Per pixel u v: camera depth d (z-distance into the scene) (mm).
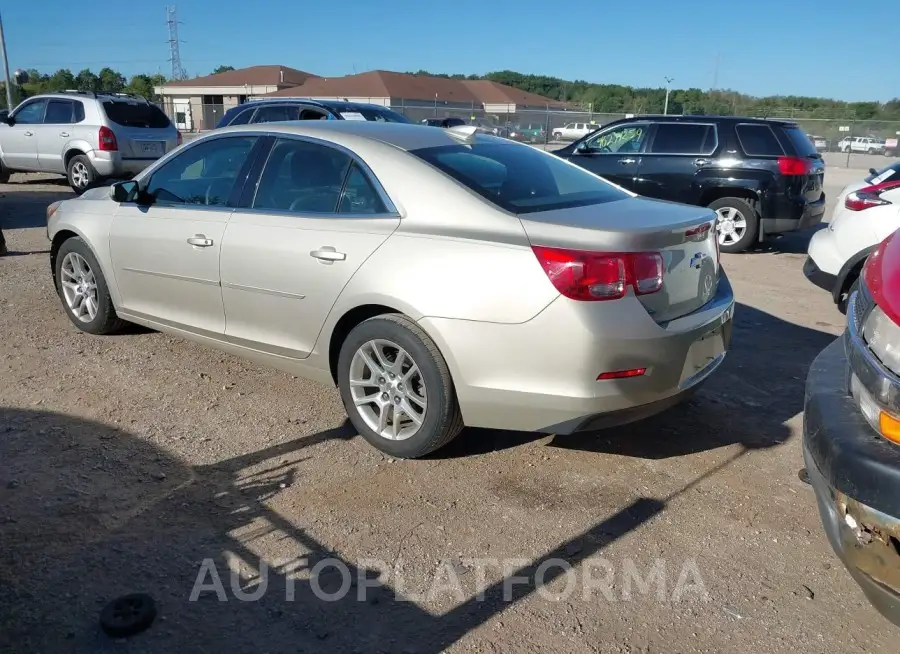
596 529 3316
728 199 9867
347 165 4016
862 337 2705
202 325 4645
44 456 3771
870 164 27594
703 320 3646
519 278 3330
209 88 52094
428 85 49969
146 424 4180
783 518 3447
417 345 3592
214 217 4453
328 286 3883
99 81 64000
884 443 2482
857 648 2650
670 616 2783
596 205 3883
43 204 12414
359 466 3799
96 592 2789
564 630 2693
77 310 5629
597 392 3320
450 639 2635
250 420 4277
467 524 3324
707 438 4230
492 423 3562
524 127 38219
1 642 2520
